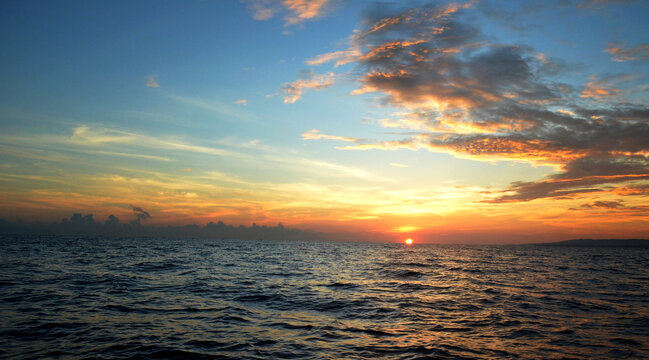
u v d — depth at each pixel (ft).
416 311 58.34
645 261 261.24
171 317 50.57
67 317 48.24
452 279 106.83
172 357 34.55
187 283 84.69
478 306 63.21
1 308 52.03
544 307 63.00
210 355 35.37
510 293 79.25
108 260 144.56
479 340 42.32
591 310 60.75
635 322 52.13
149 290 72.79
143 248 274.57
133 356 34.45
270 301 65.05
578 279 111.96
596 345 40.75
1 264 115.03
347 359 34.96
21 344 36.88
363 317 53.72
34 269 103.55
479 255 300.20
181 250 261.65
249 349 37.50
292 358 35.04
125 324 45.88
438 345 40.01
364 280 100.48
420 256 261.85
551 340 42.57
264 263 159.94
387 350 38.11
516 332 46.01
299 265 153.38
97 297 62.85
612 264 205.87
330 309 59.11
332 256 239.50
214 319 50.26
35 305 54.70
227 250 295.28
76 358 33.45
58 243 328.90
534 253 389.19
